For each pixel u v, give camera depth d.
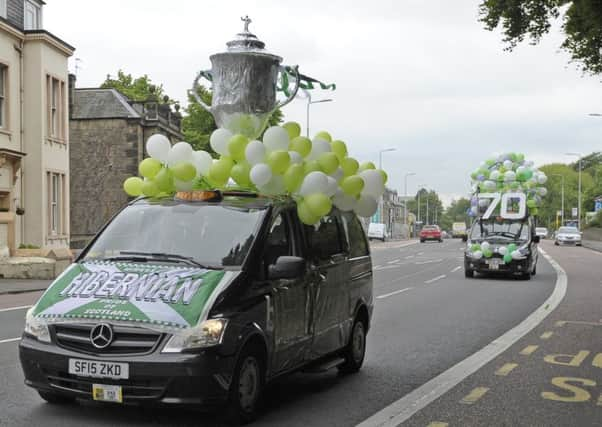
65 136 32.09
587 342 11.45
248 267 6.69
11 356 9.62
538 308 16.19
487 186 26.95
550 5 12.87
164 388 5.95
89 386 6.09
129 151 45.03
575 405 7.43
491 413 7.07
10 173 28.17
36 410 6.75
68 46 31.62
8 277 24.48
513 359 9.97
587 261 37.12
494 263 24.59
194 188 7.88
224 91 9.03
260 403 7.17
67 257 26.38
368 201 9.00
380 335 12.12
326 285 7.98
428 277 25.97
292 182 7.63
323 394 7.80
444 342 11.41
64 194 32.09
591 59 14.42
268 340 6.70
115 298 6.28
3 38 28.17
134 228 7.31
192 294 6.25
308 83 9.66
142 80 61.91
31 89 29.80
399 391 7.98
